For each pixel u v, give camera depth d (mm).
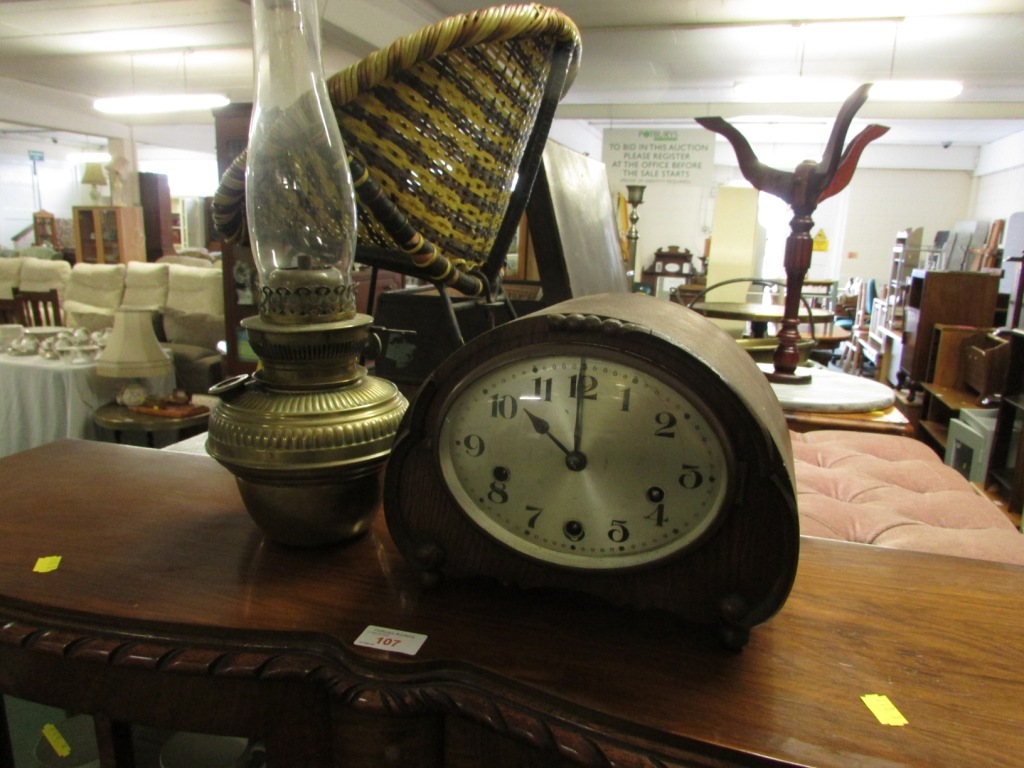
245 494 553
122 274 4543
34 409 2754
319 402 526
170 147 8648
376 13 3602
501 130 666
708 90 6035
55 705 502
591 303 517
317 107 533
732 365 471
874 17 3900
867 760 359
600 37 4414
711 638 468
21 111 6348
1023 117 5512
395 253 661
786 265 1583
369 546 589
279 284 516
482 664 433
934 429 3291
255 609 488
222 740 646
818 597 527
